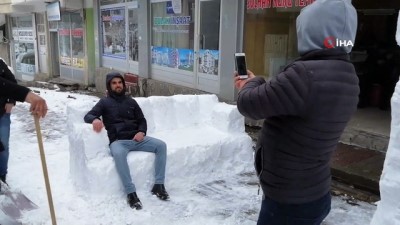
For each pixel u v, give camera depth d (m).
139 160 4.19
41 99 2.62
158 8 10.23
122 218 3.73
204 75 8.76
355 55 7.96
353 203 4.28
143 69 10.98
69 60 15.18
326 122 1.81
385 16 8.61
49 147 5.91
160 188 4.22
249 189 4.52
